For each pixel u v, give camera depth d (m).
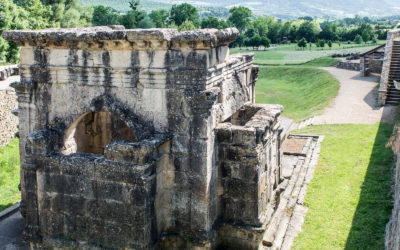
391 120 24.22
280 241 12.58
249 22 138.12
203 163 10.95
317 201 14.92
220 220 12.15
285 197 15.31
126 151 10.40
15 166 20.72
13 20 40.00
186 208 11.43
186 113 10.87
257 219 11.84
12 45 40.03
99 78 11.42
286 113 33.22
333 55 61.59
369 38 95.19
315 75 46.81
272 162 13.77
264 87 46.19
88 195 10.97
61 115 12.05
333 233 12.68
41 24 47.62
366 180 16.03
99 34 10.75
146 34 10.34
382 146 19.47
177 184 11.38
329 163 18.53
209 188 11.29
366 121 25.09
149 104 11.18
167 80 10.88
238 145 11.57
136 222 10.59
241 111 14.97
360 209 13.86
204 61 10.51
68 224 11.40
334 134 23.12
